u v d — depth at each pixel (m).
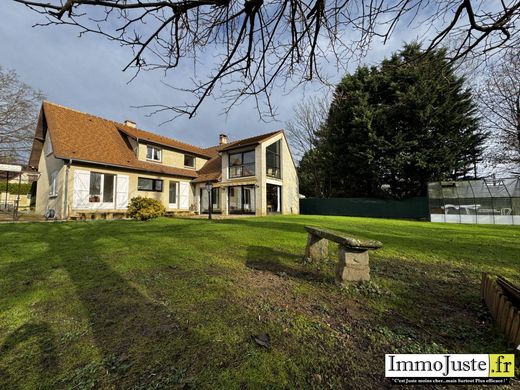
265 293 3.21
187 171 19.16
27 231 8.27
